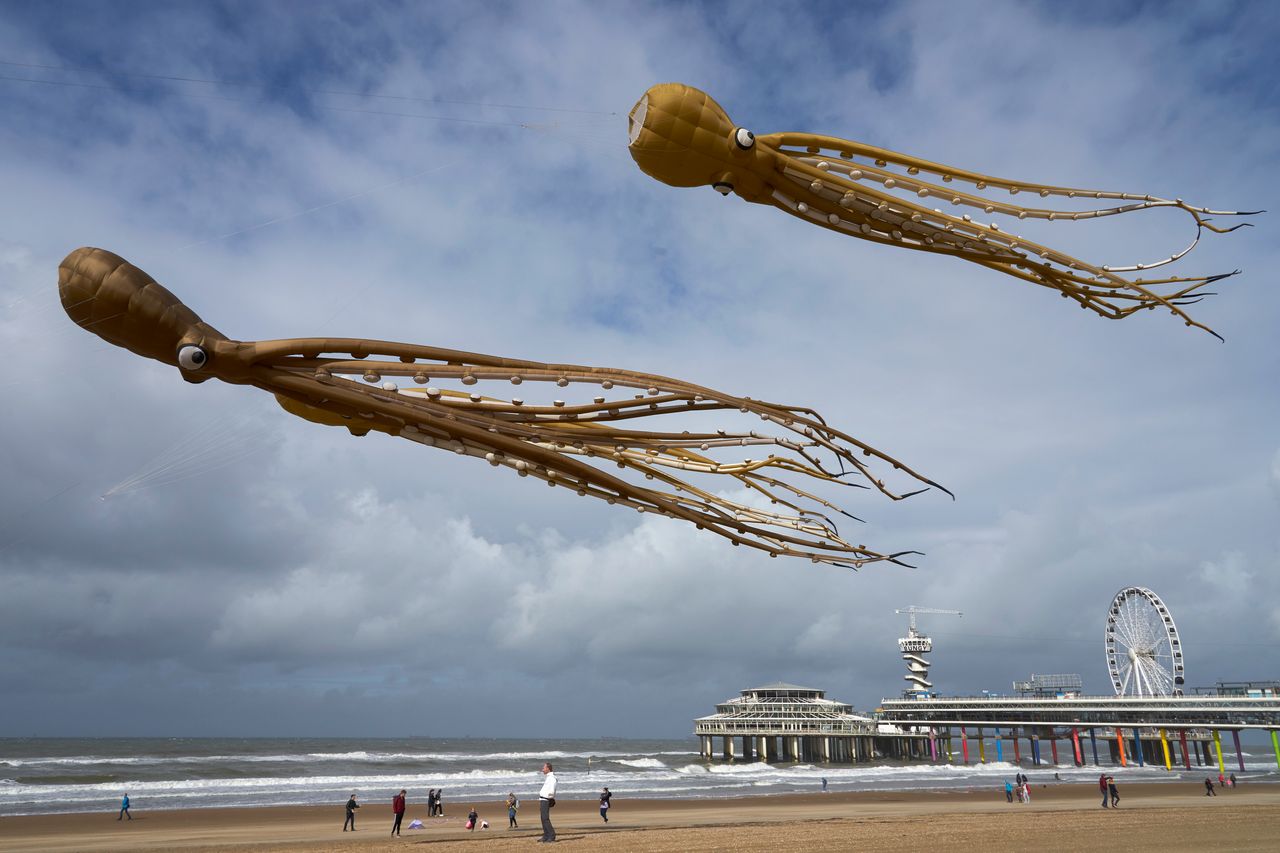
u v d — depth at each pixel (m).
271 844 41.53
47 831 49.91
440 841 38.19
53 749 185.75
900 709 155.38
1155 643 133.12
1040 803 66.88
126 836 47.03
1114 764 153.38
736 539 6.06
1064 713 136.25
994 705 145.00
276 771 110.38
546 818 31.12
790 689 162.00
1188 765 131.75
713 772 125.75
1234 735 123.00
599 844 31.39
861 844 30.81
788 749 161.25
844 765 147.50
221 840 44.25
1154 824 41.44
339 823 54.16
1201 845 30.33
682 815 55.62
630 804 68.62
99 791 79.00
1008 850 28.73
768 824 44.25
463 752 197.62
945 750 165.75
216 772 106.44
